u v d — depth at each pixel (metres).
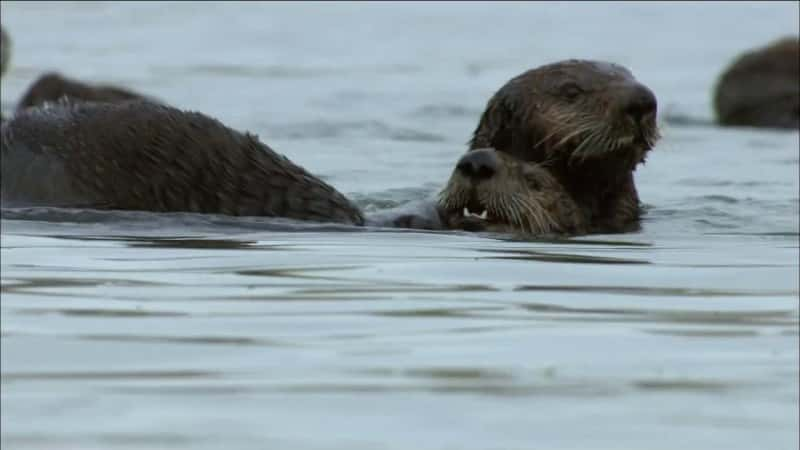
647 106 18.38
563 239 17.89
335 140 30.09
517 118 19.06
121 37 54.25
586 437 9.44
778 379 10.95
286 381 10.62
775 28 57.19
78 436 9.09
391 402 10.09
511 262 15.88
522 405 10.09
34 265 15.09
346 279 14.66
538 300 13.79
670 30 57.34
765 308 13.58
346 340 11.98
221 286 14.16
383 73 45.47
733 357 11.61
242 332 12.19
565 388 10.57
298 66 47.28
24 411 9.70
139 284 14.20
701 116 36.09
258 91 40.41
